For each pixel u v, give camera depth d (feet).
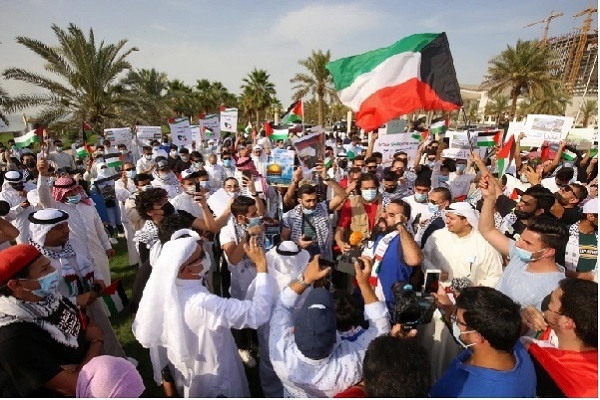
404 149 23.21
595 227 11.21
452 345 7.79
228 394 8.02
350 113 96.07
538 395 6.17
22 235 15.02
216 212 14.24
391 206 10.64
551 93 95.40
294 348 6.37
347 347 6.38
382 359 4.75
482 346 5.50
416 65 12.46
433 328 7.99
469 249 10.03
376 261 9.75
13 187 16.74
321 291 6.21
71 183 12.93
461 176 21.22
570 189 13.92
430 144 31.12
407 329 6.95
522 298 8.04
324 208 13.57
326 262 7.47
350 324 6.61
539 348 6.26
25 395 5.81
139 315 7.28
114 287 10.05
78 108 62.54
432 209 12.74
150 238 11.68
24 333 6.00
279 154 16.85
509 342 5.25
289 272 9.77
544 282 7.78
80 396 5.27
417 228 13.07
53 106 60.18
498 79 96.27
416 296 7.51
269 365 9.67
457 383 5.61
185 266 7.38
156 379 7.66
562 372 5.80
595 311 5.57
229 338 8.18
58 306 6.81
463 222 10.07
